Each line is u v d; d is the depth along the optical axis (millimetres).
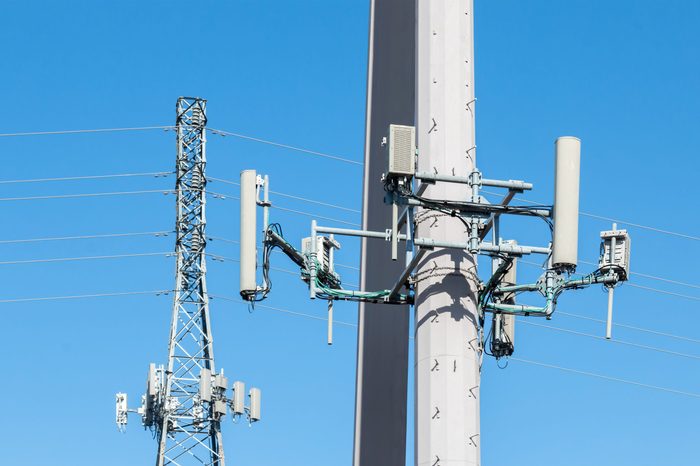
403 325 45406
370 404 44781
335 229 35812
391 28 46906
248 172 35750
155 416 73000
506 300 37281
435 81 37219
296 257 36094
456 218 35750
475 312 35656
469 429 34719
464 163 36562
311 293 35906
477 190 33812
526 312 36281
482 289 35875
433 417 34750
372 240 45781
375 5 47188
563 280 35844
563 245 32438
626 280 35094
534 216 33875
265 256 35656
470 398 34969
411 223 34469
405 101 46625
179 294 74312
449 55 37469
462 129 36875
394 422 44688
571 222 32562
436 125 36750
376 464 44469
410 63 46656
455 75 37281
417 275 35844
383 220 45938
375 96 46781
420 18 38000
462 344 35188
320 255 36312
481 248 34125
